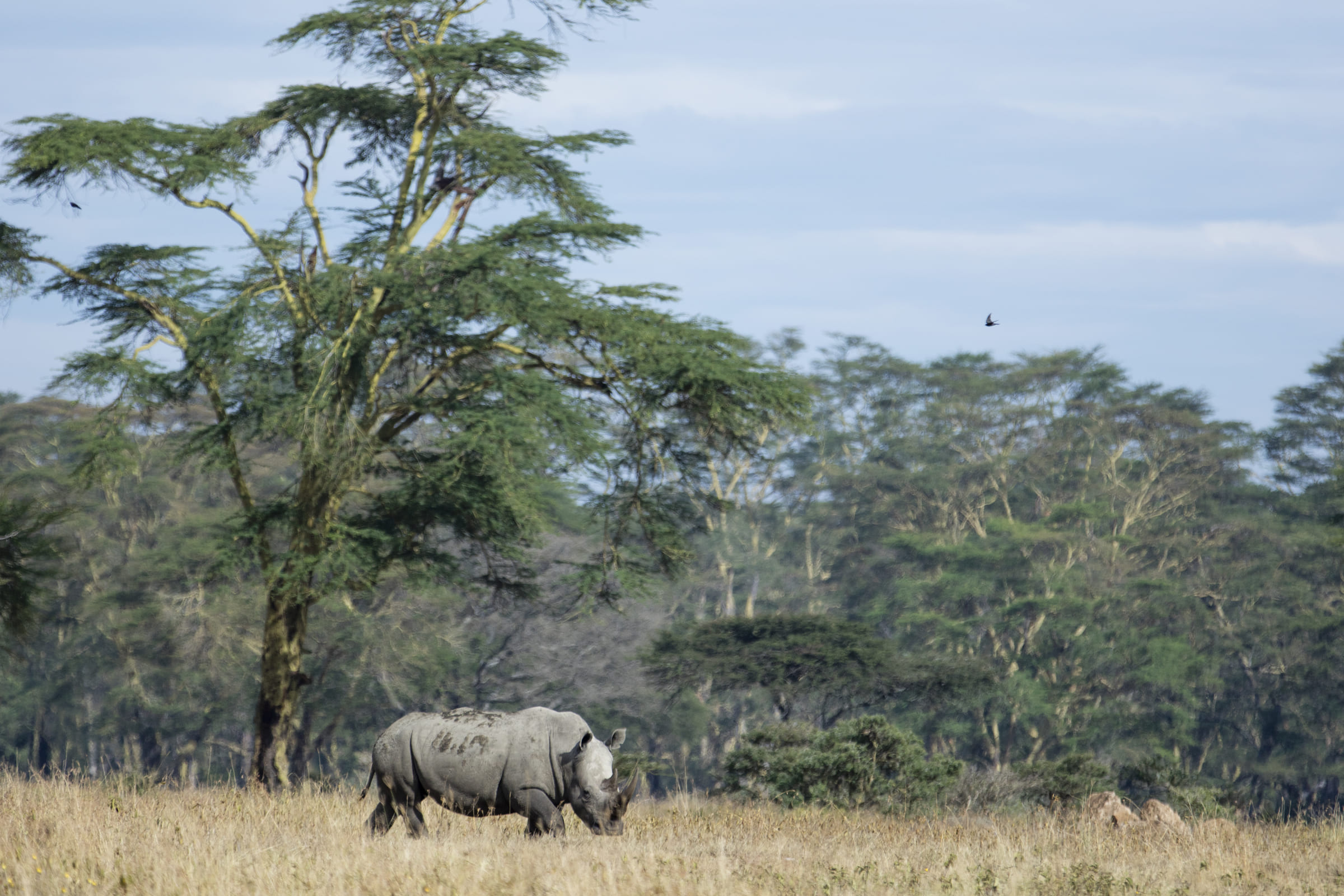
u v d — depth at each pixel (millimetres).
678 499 78312
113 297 72250
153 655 137000
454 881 25500
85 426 71750
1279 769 154625
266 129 75812
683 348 71000
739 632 128250
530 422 68375
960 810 58812
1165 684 153375
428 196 76375
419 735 33656
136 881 25797
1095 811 47531
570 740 33344
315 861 27641
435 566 76562
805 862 31297
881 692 128625
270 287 72062
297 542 72125
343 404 68500
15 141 69500
